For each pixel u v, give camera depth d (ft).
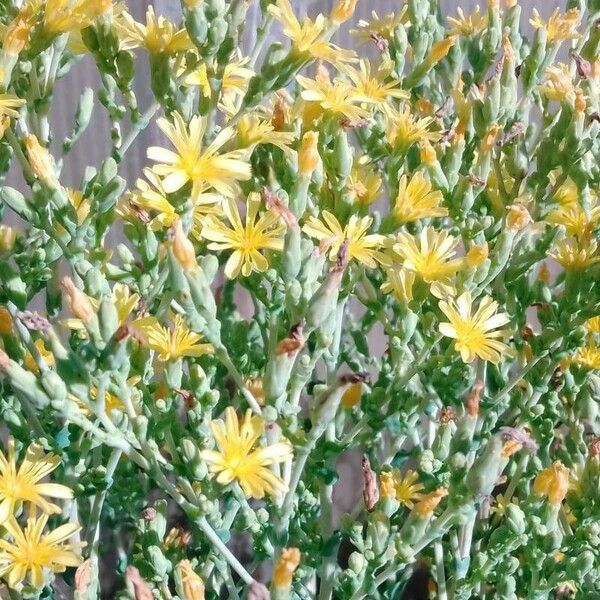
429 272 0.58
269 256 0.57
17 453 0.56
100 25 0.59
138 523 0.66
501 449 0.52
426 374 0.63
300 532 0.62
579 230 0.64
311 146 0.55
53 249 0.62
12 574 0.50
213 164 0.55
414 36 0.72
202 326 0.53
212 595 0.64
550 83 0.65
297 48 0.57
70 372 0.49
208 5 0.56
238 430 0.52
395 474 0.67
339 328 0.64
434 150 0.64
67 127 0.87
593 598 0.64
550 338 0.63
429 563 0.70
